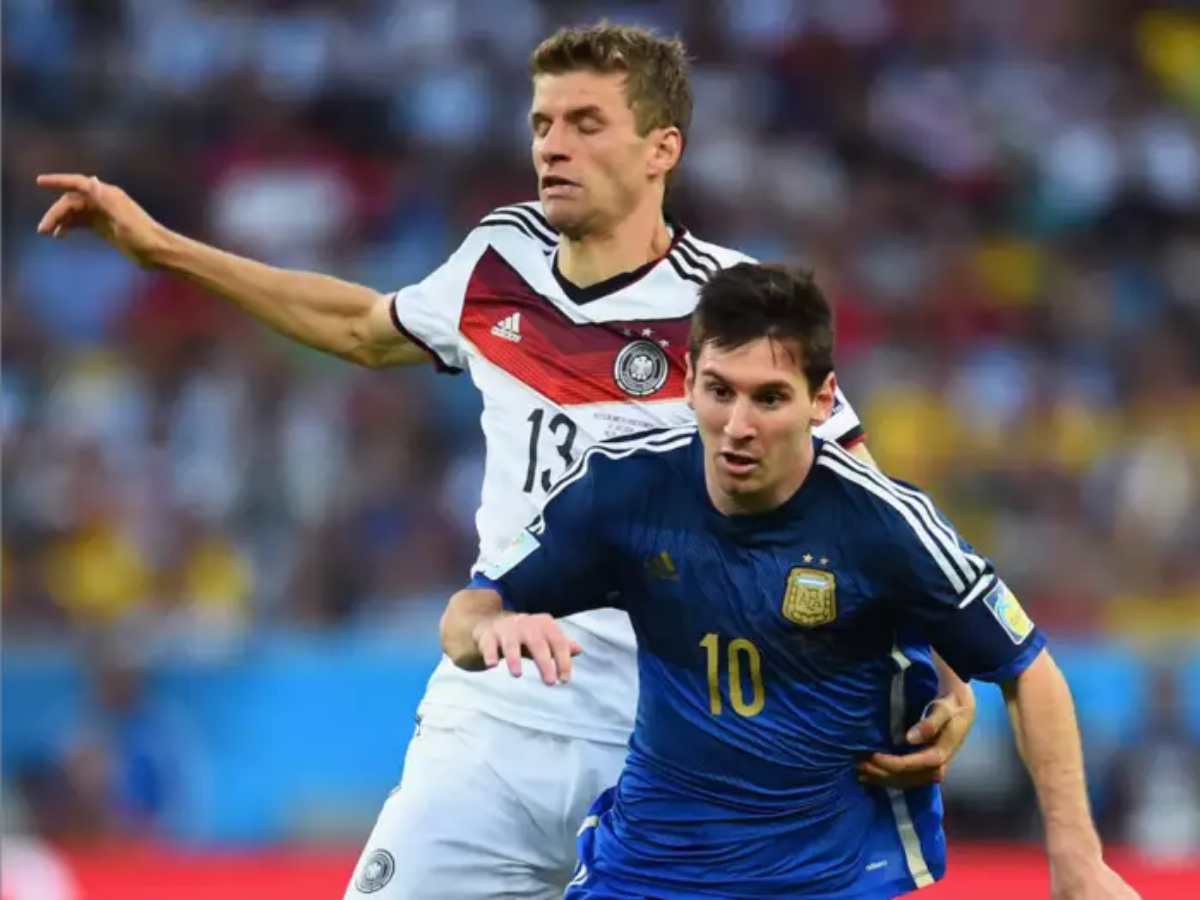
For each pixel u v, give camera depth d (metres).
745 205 52.47
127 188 51.31
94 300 47.44
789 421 13.10
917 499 13.55
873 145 55.59
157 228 17.22
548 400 16.02
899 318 50.66
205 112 53.19
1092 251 54.66
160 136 52.69
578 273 16.06
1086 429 47.62
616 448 13.97
